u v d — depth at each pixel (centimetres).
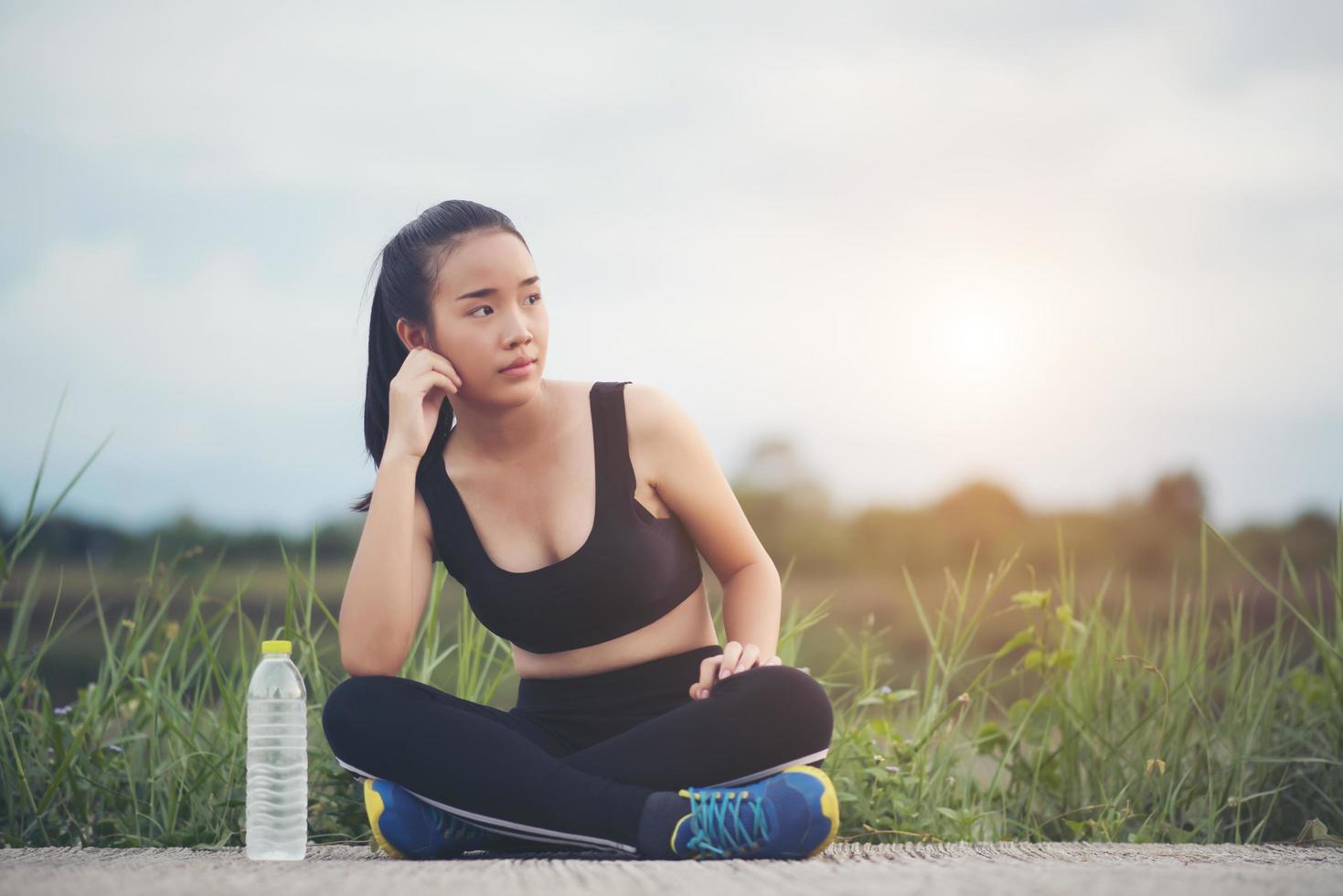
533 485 260
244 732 312
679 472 261
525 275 259
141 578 344
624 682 255
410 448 260
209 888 165
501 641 326
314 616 338
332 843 296
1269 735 338
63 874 186
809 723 228
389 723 234
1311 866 198
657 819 213
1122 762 340
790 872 181
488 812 224
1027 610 353
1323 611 355
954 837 305
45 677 335
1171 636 356
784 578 371
